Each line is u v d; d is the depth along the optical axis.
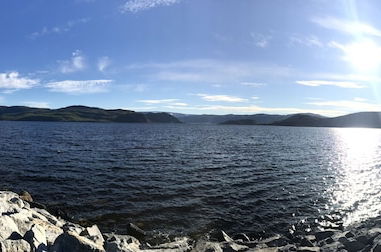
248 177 35.97
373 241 14.55
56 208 23.03
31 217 14.69
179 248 15.67
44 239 12.09
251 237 19.72
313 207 25.78
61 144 68.12
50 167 38.59
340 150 76.12
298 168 44.28
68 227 16.03
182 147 67.12
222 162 46.19
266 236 19.89
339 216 23.81
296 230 20.84
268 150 67.75
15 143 67.00
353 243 14.89
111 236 17.20
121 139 87.12
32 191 27.47
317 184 34.22
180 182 31.91
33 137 86.31
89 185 29.75
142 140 85.06
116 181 31.52
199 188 29.83
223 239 18.02
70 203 24.33
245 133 148.50
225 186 31.11
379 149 82.94
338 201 27.78
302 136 136.50
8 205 15.16
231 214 23.23
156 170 38.03
